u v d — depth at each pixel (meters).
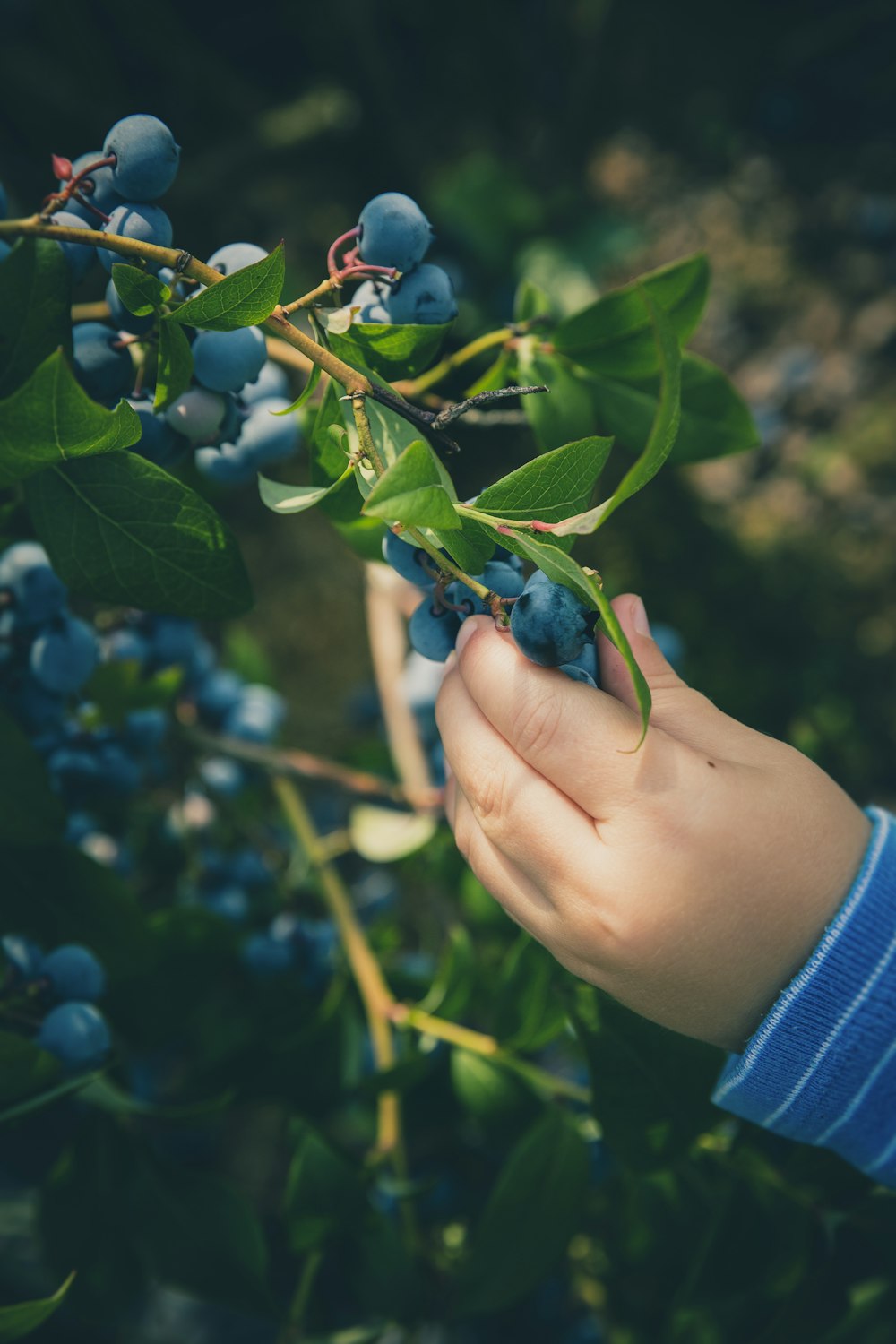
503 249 0.85
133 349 0.34
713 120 0.99
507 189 0.86
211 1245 0.41
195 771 0.49
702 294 0.38
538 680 0.33
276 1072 0.44
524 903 0.34
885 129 0.99
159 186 0.32
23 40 0.86
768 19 1.03
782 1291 0.41
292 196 0.87
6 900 0.39
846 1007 0.33
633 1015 0.37
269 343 0.38
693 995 0.34
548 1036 0.42
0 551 0.39
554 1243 0.40
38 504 0.34
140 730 0.44
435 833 0.49
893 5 1.01
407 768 0.53
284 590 0.74
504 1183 0.40
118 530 0.34
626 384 0.40
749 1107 0.35
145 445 0.35
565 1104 0.44
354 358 0.34
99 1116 0.41
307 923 0.49
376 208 0.33
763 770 0.34
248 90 0.92
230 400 0.35
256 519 0.76
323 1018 0.44
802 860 0.33
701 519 0.83
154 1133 0.54
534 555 0.29
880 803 0.76
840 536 0.84
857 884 0.33
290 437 0.37
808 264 0.93
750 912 0.33
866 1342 0.41
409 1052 0.43
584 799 0.33
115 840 0.49
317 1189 0.40
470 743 0.34
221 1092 0.45
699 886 0.33
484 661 0.33
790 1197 0.39
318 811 0.62
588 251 0.86
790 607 0.81
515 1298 0.40
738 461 0.87
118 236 0.32
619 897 0.33
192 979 0.43
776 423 0.88
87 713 0.42
